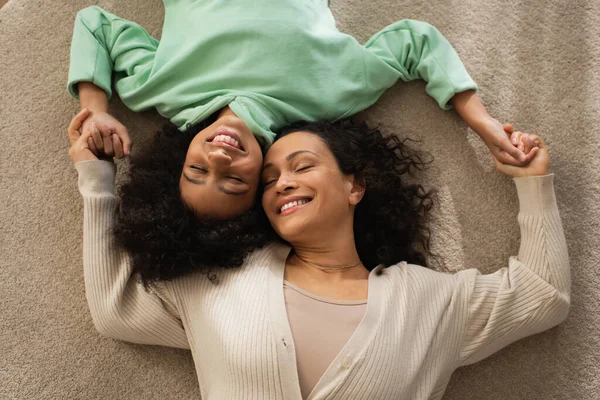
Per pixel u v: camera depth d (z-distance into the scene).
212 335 1.14
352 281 1.20
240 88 1.28
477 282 1.22
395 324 1.12
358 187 1.27
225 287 1.18
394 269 1.23
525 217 1.26
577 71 1.42
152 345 1.35
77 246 1.38
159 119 1.43
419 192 1.40
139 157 1.31
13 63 1.44
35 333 1.35
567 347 1.34
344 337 1.09
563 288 1.22
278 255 1.24
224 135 1.16
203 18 1.30
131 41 1.37
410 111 1.44
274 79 1.27
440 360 1.18
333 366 1.06
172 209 1.19
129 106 1.38
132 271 1.23
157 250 1.18
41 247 1.38
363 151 1.32
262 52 1.27
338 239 1.21
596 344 1.33
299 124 1.30
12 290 1.36
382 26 1.47
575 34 1.44
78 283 1.37
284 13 1.28
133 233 1.18
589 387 1.33
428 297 1.19
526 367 1.35
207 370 1.19
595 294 1.35
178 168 1.27
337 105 1.33
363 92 1.35
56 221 1.39
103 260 1.21
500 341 1.23
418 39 1.37
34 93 1.43
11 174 1.40
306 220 1.16
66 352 1.34
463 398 1.35
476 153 1.42
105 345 1.35
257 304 1.12
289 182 1.16
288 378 1.06
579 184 1.38
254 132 1.25
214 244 1.17
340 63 1.33
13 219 1.38
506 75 1.43
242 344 1.09
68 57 1.44
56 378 1.33
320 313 1.11
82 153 1.25
